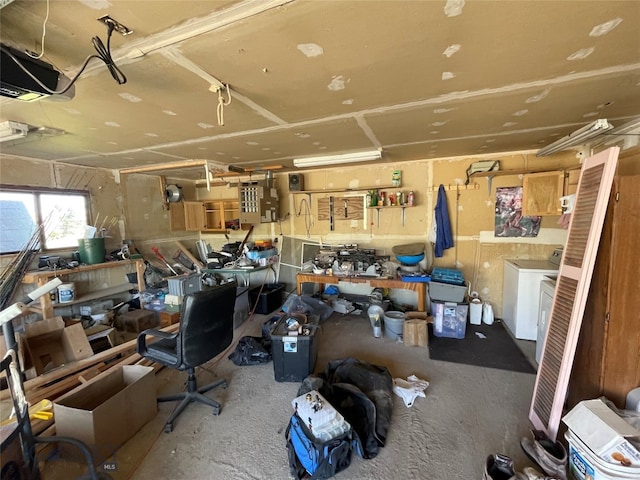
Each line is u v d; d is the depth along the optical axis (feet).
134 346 9.46
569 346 5.87
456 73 4.85
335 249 14.52
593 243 5.73
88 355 8.60
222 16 3.34
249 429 6.57
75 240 12.30
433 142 9.80
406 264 12.81
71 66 4.42
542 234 11.93
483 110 6.66
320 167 14.84
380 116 6.93
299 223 15.94
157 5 3.14
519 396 7.61
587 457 4.64
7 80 3.49
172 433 6.45
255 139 8.91
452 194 12.98
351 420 6.35
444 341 10.96
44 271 9.97
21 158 10.63
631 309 5.56
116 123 7.11
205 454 5.89
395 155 12.19
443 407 7.22
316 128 7.84
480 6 3.26
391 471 5.46
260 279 16.30
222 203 16.90
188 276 12.57
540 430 6.11
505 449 5.91
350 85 5.21
